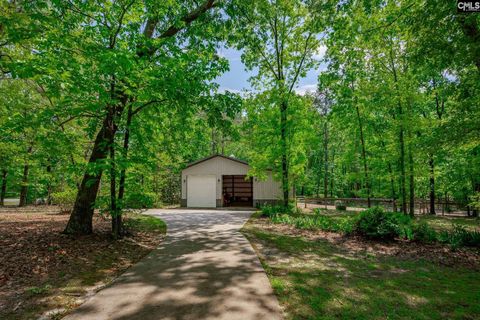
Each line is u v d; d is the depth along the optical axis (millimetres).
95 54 5203
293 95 15305
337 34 9781
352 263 5926
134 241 7344
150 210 17344
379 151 16422
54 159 8984
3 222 9344
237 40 13297
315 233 9234
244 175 20047
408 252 7062
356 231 9023
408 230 8227
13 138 7340
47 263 4996
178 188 23969
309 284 4434
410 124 12875
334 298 3910
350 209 20750
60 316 3186
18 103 7070
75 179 11117
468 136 7367
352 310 3543
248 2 11320
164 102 7410
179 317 3184
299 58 16562
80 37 5699
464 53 6215
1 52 7594
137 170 7672
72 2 5848
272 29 16297
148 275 4711
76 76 4801
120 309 3385
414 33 7207
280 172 15578
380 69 14523
